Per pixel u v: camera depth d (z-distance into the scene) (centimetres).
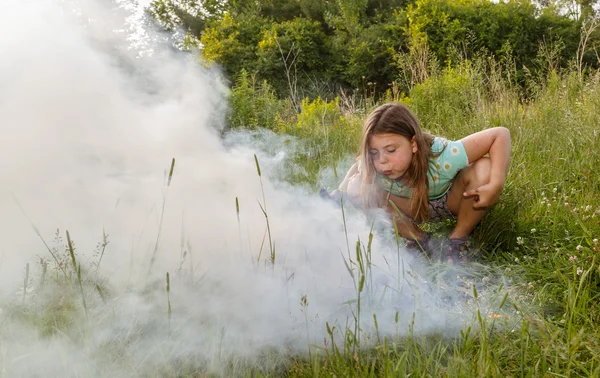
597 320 173
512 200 275
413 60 764
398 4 1891
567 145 366
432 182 245
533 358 153
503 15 1372
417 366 149
